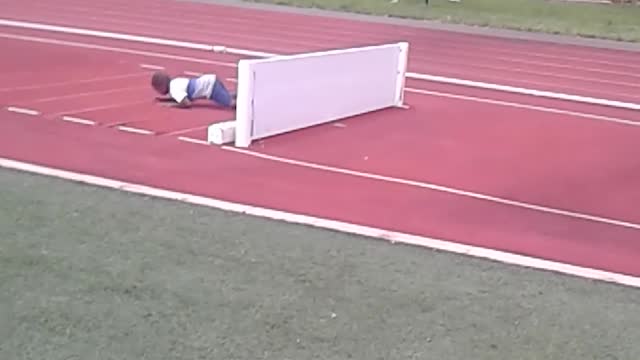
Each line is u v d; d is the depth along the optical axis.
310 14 34.66
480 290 6.67
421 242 7.81
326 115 13.59
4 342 5.30
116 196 8.56
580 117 16.19
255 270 6.76
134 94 14.93
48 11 29.27
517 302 6.48
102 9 31.31
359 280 6.70
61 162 10.00
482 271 7.12
